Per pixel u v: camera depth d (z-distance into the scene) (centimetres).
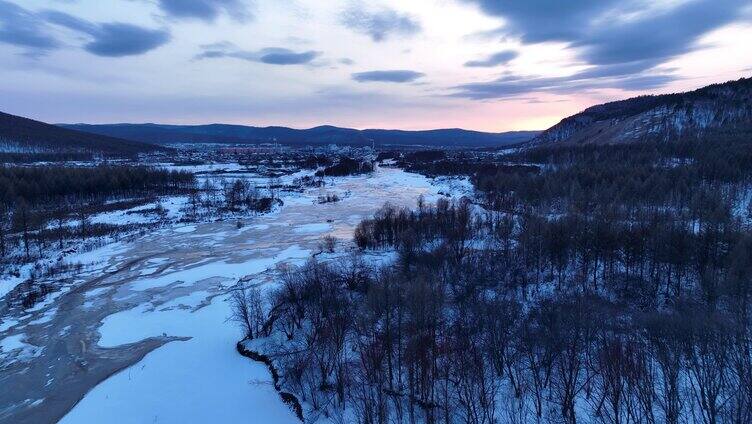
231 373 5188
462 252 8062
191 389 4931
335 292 6128
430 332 4862
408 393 4372
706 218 8675
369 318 5238
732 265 6019
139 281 7994
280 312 6044
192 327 6288
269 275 8125
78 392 4934
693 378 4012
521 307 5909
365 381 4612
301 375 4825
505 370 4588
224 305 6900
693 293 6212
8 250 9194
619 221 9206
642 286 6812
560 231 7806
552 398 4112
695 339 4275
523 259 7988
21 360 5538
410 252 7831
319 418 4369
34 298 7206
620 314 5900
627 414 3562
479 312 5222
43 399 4838
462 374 4272
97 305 7019
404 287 5653
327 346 5066
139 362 5456
